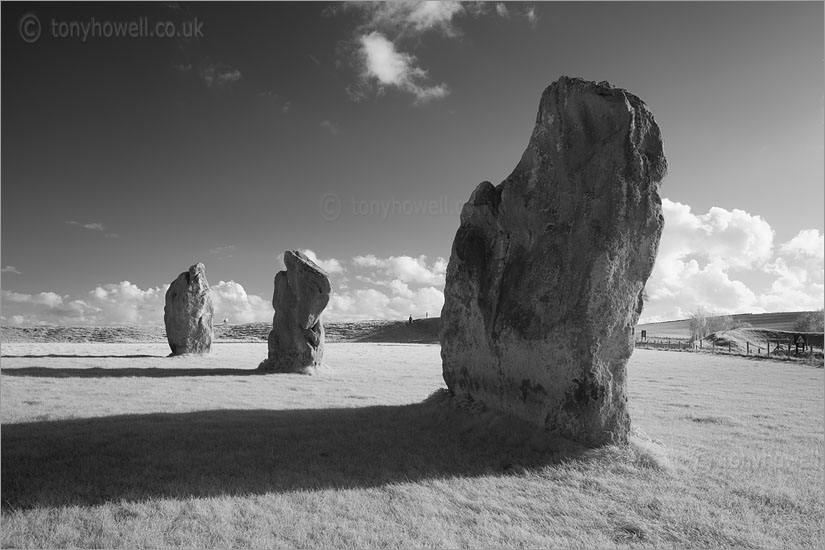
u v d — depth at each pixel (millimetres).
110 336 70312
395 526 6707
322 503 7410
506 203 12281
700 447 10930
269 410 14773
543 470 8984
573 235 10305
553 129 11062
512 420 11078
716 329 81062
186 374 24000
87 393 17375
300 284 26469
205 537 6223
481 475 8852
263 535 6336
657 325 156125
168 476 8352
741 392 20547
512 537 6488
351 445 10508
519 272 11648
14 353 34250
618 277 9664
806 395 19688
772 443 11516
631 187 9672
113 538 6105
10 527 6270
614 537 6617
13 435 10852
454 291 13867
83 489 7574
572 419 9844
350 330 84875
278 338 27062
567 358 9945
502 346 11625
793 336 61500
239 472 8656
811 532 6891
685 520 7070
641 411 15820
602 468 8961
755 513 7457
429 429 12062
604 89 10219
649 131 10109
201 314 35438
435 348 56781
